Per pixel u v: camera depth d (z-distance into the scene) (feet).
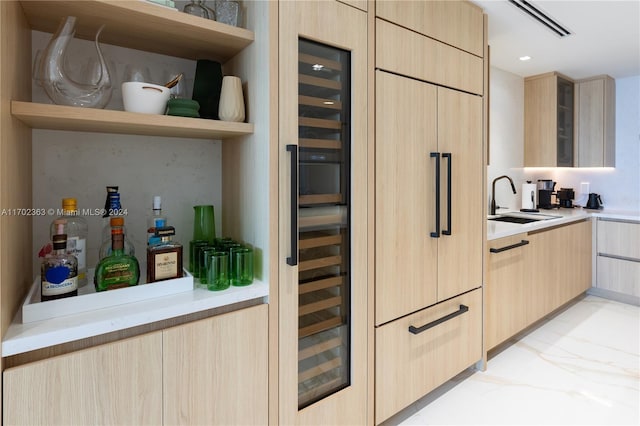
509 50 9.82
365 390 5.37
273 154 4.30
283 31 4.32
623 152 12.66
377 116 5.34
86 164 4.46
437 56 6.18
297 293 4.58
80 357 3.12
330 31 4.74
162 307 3.56
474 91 6.98
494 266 7.80
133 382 3.40
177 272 4.07
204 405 3.84
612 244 11.72
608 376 7.38
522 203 12.31
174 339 3.64
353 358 5.21
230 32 4.23
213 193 5.48
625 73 11.98
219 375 3.94
